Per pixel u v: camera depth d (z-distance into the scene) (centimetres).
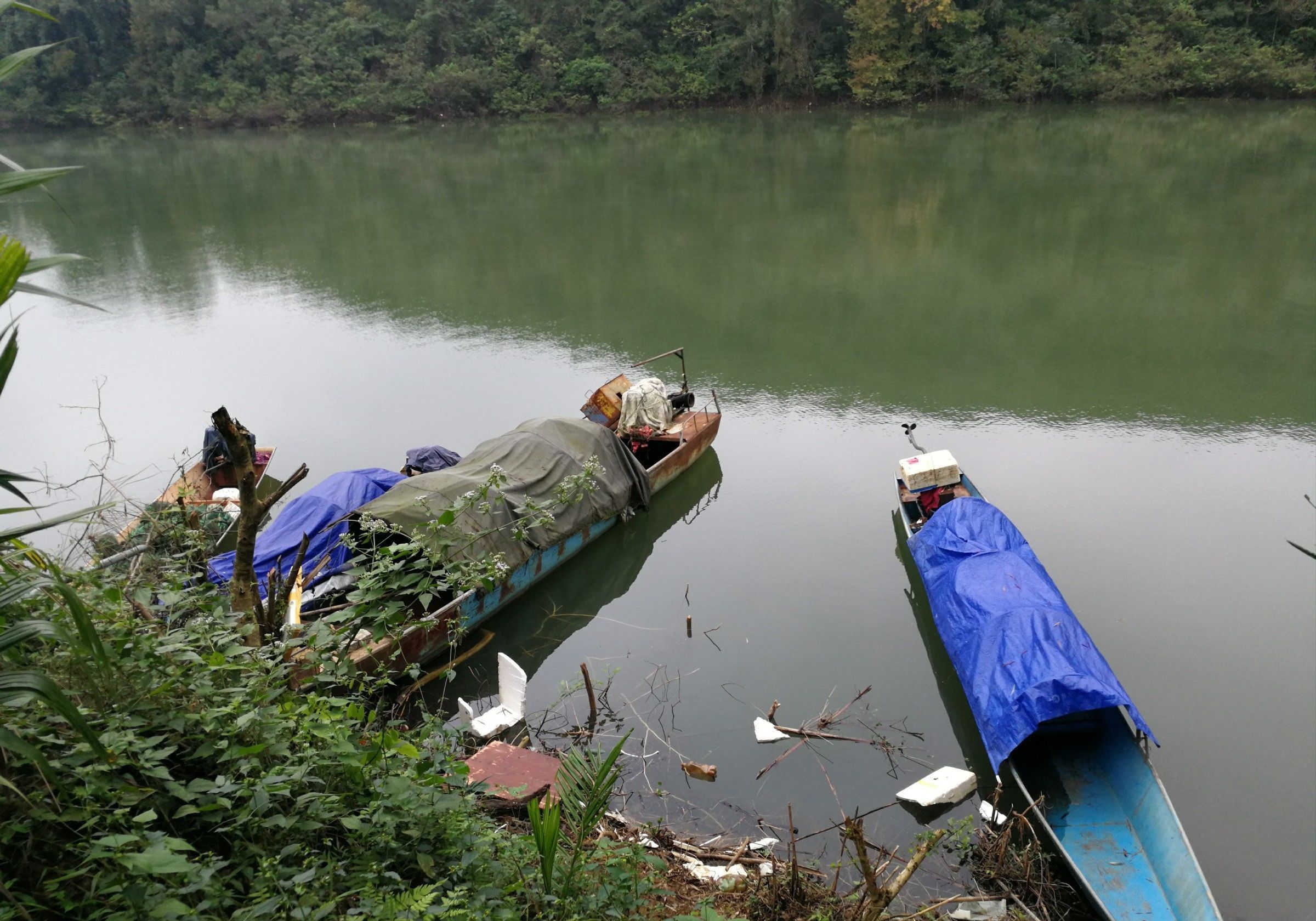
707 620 1227
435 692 1103
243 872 428
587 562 1369
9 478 333
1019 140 4391
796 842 855
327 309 2492
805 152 4322
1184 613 1155
